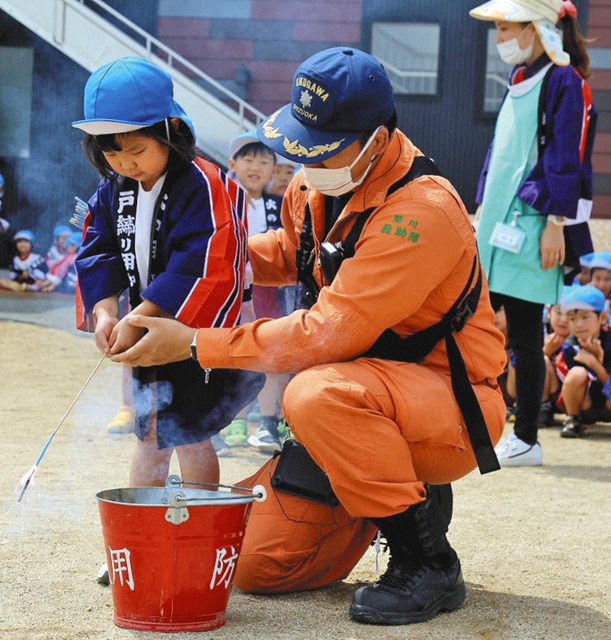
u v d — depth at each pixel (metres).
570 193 4.61
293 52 10.74
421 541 2.63
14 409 5.61
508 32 4.81
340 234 2.75
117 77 2.76
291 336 2.59
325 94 2.57
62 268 11.10
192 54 10.80
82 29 10.09
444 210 2.62
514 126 4.80
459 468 2.73
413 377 2.62
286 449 2.84
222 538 2.45
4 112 11.70
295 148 2.59
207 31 10.76
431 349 2.71
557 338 6.07
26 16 10.08
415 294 2.59
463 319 2.70
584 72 4.94
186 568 2.42
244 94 10.80
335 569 2.88
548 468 4.77
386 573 2.67
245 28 10.72
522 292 4.68
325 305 2.60
